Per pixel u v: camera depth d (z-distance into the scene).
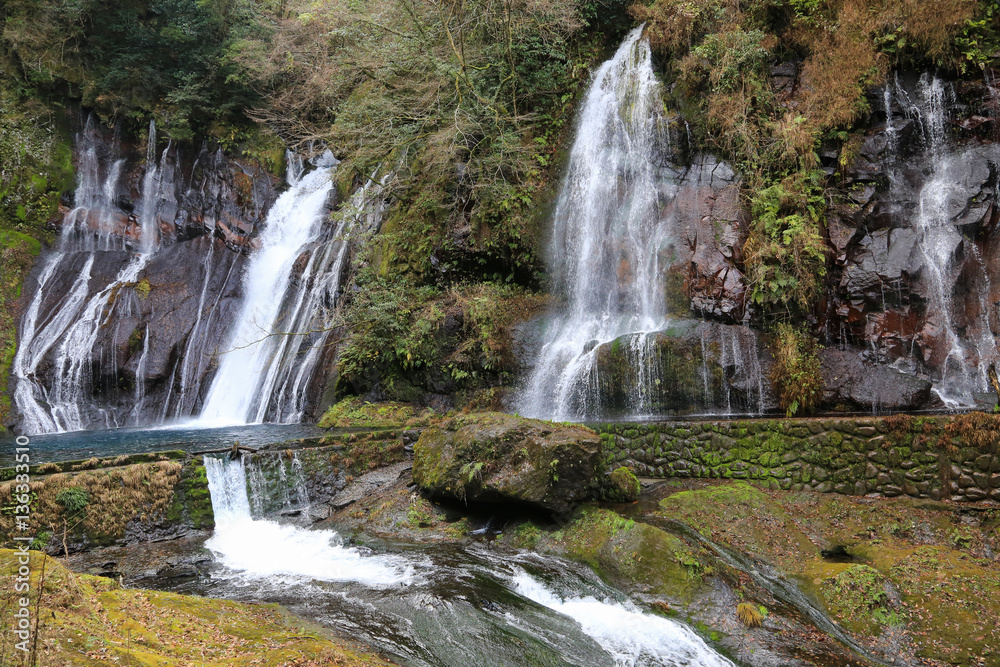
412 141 14.05
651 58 13.97
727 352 10.17
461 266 14.05
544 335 12.45
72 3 18.55
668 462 9.09
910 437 7.88
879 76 11.52
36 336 15.20
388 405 13.26
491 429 8.09
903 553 6.89
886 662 5.56
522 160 14.12
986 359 10.13
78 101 18.92
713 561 6.73
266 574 6.78
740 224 11.38
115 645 4.00
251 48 19.45
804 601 6.39
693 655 5.48
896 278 10.26
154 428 13.64
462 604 5.91
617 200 13.07
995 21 11.38
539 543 7.41
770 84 12.44
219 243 18.23
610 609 6.10
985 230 10.64
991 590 6.11
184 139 19.92
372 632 5.40
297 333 13.70
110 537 7.31
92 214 18.31
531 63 14.69
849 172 11.18
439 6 13.77
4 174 17.22
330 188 18.75
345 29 15.58
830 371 9.75
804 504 8.03
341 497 9.13
